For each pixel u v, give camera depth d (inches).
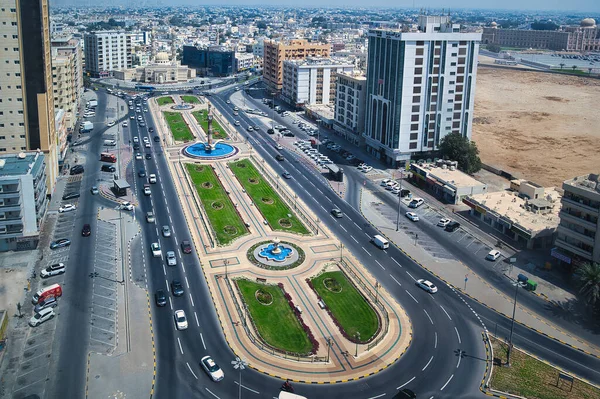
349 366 4653.1
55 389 4281.5
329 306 5521.7
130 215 7623.0
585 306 5629.9
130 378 4426.7
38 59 7711.6
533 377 4579.2
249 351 4808.1
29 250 6515.8
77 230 7081.7
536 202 7504.9
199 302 5526.6
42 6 7716.5
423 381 4488.2
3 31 7534.5
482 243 7012.8
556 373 4638.3
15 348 4758.9
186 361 4653.1
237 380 4446.4
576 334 5182.1
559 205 7706.7
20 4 7504.9
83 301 5492.1
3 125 7839.6
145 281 5900.6
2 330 4879.4
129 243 6771.7
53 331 5007.4
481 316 5433.1
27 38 7623.0
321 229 7332.7
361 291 5802.2
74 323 5132.9
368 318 5334.6
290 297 5639.8
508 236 7209.6
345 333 5068.9
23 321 5142.7
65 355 4685.0
